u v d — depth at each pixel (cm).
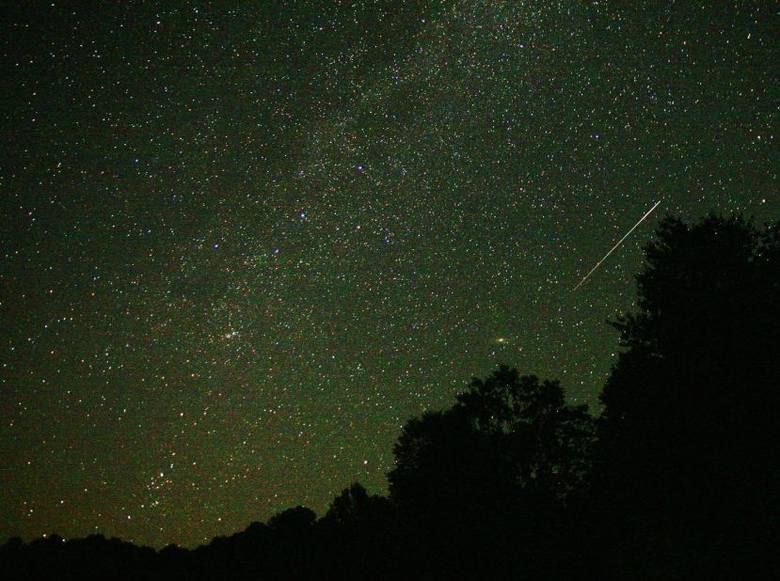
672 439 702
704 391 697
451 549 810
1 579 834
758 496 609
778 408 660
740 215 780
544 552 764
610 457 754
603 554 736
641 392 729
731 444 668
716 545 604
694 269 763
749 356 688
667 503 689
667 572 614
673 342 745
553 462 864
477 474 836
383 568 846
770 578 544
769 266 737
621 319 794
